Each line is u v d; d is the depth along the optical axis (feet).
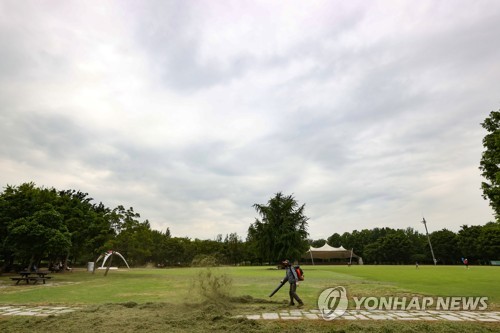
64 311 33.32
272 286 60.18
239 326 26.30
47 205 92.27
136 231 129.70
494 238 254.06
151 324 27.07
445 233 303.27
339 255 300.20
